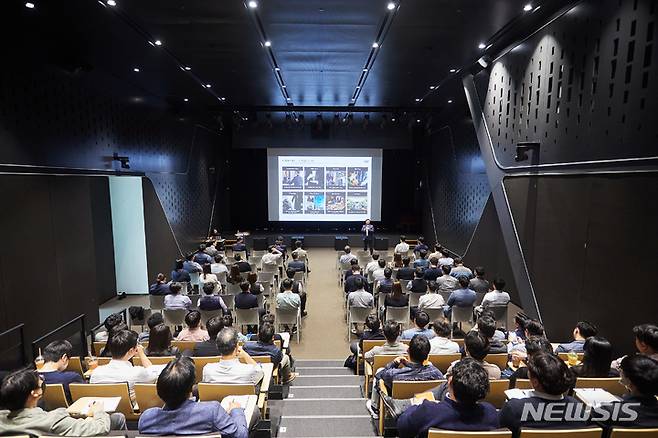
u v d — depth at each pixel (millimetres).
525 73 6590
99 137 7668
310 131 16469
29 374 2168
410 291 6906
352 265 8047
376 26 6090
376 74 8961
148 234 9578
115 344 3025
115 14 5453
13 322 5297
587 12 5031
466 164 11391
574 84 5328
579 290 5301
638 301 4262
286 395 4535
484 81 8312
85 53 7027
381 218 18250
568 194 5512
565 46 5504
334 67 8391
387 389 3148
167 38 6469
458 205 12109
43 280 5922
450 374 2281
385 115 14180
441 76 9141
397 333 3885
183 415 2035
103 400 2584
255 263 10570
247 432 2217
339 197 16781
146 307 8539
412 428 2129
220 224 16266
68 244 6574
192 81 9289
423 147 16203
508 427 2148
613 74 4609
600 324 4871
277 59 7758
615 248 4602
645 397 2182
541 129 6156
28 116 5691
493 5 5414
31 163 5750
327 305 8766
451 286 6988
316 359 6023
